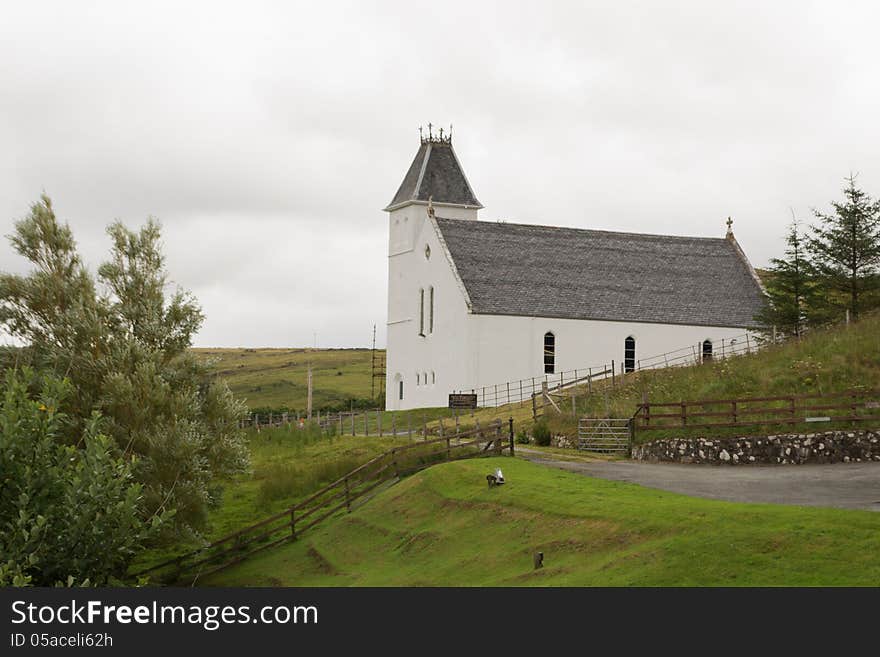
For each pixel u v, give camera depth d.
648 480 38.09
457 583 29.98
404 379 93.06
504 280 85.38
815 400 44.88
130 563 41.44
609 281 88.31
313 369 192.12
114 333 45.59
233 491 53.47
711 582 24.08
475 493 37.94
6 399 29.69
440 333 86.69
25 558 28.36
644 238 93.44
